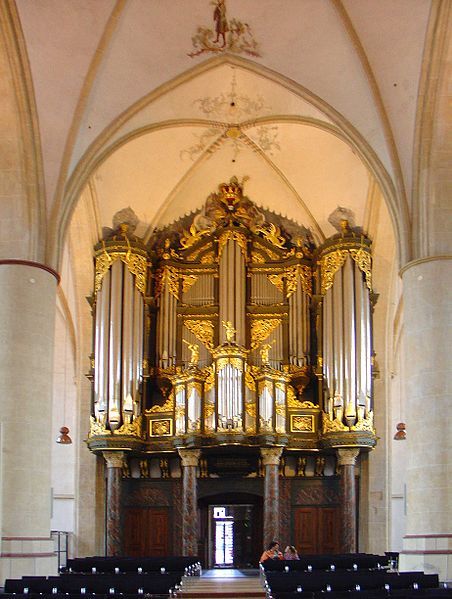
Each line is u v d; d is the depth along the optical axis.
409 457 18.97
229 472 25.23
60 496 28.19
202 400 24.34
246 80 22.39
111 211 26.20
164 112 22.67
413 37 19.03
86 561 19.70
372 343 25.41
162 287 26.39
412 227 19.77
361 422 24.45
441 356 18.80
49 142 19.81
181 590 17.89
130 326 25.34
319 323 25.81
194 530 24.02
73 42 19.34
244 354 24.56
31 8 18.73
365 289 25.42
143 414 25.20
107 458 24.66
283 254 26.67
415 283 19.33
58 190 19.91
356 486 25.62
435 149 19.50
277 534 23.92
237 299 25.94
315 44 20.11
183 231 27.00
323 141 24.77
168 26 20.03
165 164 25.50
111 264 25.70
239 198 26.66
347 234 25.77
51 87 19.61
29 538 18.16
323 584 14.91
